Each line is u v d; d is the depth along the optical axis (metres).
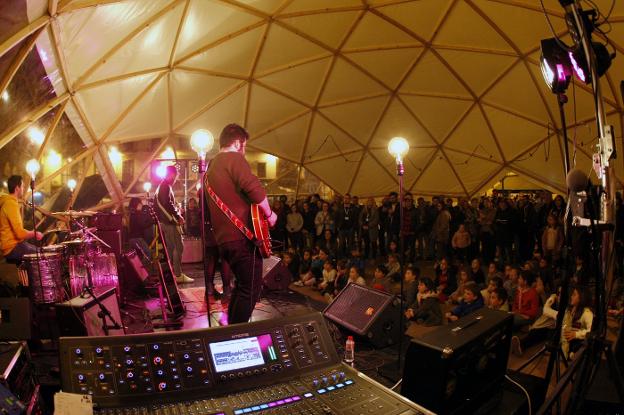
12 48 6.45
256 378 1.89
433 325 7.21
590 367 2.53
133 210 9.36
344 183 16.97
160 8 8.21
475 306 7.04
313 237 14.38
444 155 15.66
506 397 2.86
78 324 4.42
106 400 1.66
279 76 13.13
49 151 10.07
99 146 11.84
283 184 17.39
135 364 1.74
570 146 13.10
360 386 1.94
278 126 14.95
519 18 10.48
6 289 5.49
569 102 12.16
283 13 10.71
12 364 2.53
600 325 2.62
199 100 12.75
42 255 5.10
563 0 2.75
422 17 11.33
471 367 2.54
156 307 7.04
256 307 7.09
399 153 4.55
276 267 8.28
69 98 9.42
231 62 11.88
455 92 13.83
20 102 7.90
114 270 6.26
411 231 13.70
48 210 10.62
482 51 12.08
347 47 12.56
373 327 4.52
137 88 10.89
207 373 1.82
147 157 13.54
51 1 6.05
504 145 14.59
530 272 7.32
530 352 6.12
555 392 2.18
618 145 11.75
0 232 5.91
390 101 14.66
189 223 12.40
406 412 1.78
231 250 4.06
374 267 12.93
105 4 7.07
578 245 3.42
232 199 4.05
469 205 14.09
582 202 2.76
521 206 13.11
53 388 3.57
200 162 4.23
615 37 9.40
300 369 1.99
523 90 12.72
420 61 13.02
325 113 14.94
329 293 9.02
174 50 10.20
